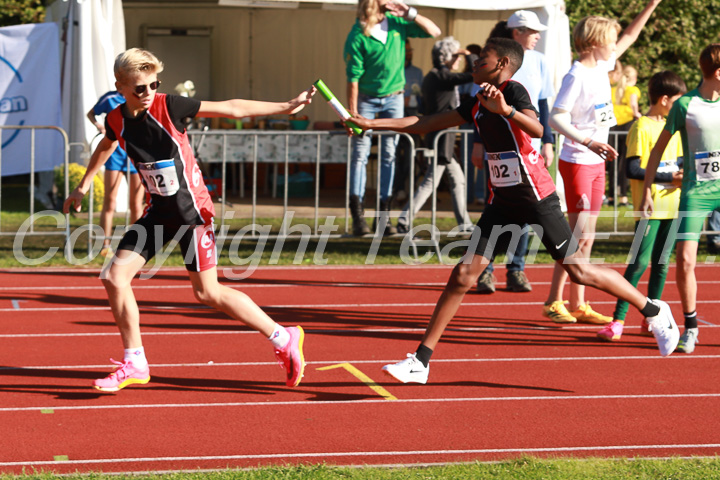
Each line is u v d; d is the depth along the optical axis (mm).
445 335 15180
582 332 15422
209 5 37375
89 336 14930
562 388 12266
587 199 14609
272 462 9414
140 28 37688
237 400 11570
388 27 22750
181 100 10547
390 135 22984
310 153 31672
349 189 22531
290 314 16703
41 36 29062
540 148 17203
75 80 29516
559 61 28219
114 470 9086
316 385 12273
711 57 12625
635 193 14617
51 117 29359
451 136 22031
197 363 13320
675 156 14531
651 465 9078
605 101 14445
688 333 14031
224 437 10180
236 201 33125
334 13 37688
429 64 37500
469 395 11906
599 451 9805
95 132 28734
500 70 11055
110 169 20875
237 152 31484
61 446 9820
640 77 36531
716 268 21562
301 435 10281
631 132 14438
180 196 10805
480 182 32938
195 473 8789
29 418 10773
